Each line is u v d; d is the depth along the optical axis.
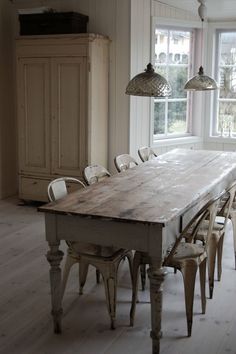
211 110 6.06
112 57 5.23
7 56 5.66
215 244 3.20
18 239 4.38
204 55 5.93
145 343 2.71
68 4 5.34
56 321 2.79
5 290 3.37
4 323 2.92
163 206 2.70
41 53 5.07
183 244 2.91
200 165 4.06
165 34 5.65
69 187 5.15
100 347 2.67
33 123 5.27
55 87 5.08
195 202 2.89
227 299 3.25
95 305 3.16
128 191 3.09
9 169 5.89
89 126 5.00
